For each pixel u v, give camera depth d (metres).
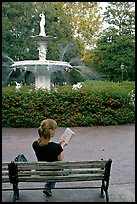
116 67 34.50
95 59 38.25
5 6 31.97
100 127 11.77
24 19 33.34
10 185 4.95
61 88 12.88
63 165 3.90
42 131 4.13
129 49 33.91
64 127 11.68
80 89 12.65
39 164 3.86
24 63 14.66
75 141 8.84
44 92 12.24
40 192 4.55
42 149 4.10
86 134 10.12
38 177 4.00
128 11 37.06
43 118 11.80
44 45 15.70
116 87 13.76
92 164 3.95
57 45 34.50
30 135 9.97
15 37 33.59
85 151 7.59
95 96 12.42
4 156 7.06
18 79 34.16
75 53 35.97
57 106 11.99
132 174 5.63
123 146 8.23
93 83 16.17
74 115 12.07
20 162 3.84
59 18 35.81
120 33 36.56
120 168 6.05
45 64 14.52
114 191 4.67
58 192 4.55
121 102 12.80
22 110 11.77
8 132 10.61
